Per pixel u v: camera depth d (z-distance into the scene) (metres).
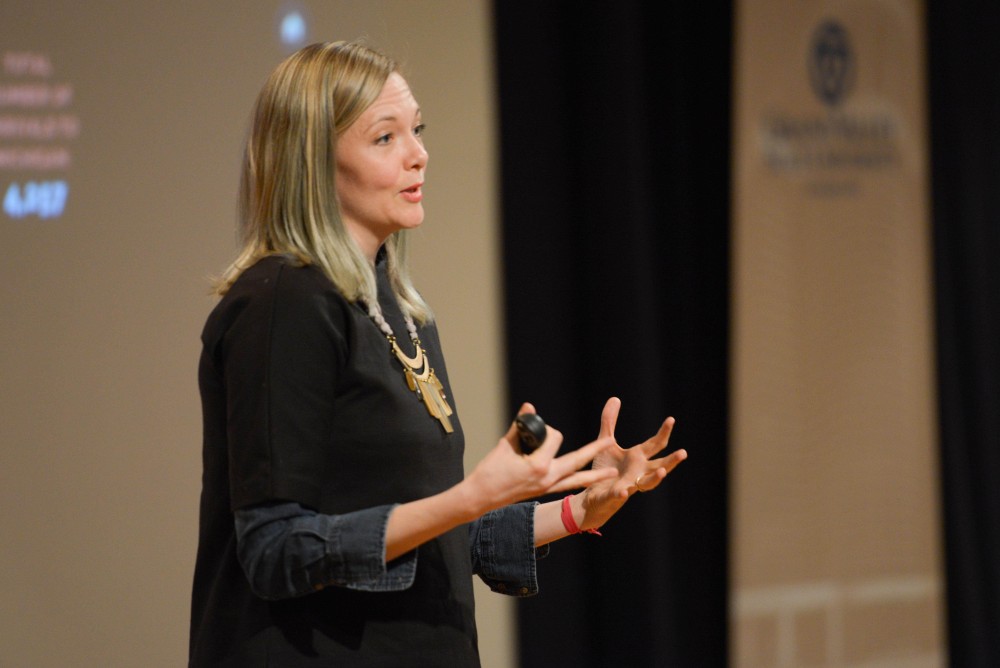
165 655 10.05
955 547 14.36
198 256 10.17
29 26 9.70
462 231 11.32
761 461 12.38
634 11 11.92
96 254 9.86
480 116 11.42
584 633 12.16
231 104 10.29
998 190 14.64
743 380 12.30
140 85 9.99
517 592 5.63
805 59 12.64
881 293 12.98
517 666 11.70
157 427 10.04
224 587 4.76
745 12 12.33
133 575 9.96
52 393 9.73
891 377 13.02
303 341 4.56
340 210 4.91
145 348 10.00
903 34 13.14
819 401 12.66
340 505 4.69
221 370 4.77
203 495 4.91
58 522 9.74
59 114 9.77
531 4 11.97
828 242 12.72
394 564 4.55
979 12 14.61
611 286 11.89
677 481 12.59
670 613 12.12
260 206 4.92
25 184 9.67
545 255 11.98
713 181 12.78
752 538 12.34
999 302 14.72
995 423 14.63
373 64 5.03
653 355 11.93
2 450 9.59
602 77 11.86
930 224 13.57
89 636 9.83
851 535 12.80
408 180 5.04
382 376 4.78
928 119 13.85
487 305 11.43
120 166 9.93
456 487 4.34
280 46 10.48
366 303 4.89
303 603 4.65
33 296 9.69
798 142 12.59
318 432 4.55
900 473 13.06
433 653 4.82
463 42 11.36
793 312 12.55
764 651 12.40
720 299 12.75
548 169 12.02
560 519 5.55
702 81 12.81
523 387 11.83
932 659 13.20
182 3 10.12
